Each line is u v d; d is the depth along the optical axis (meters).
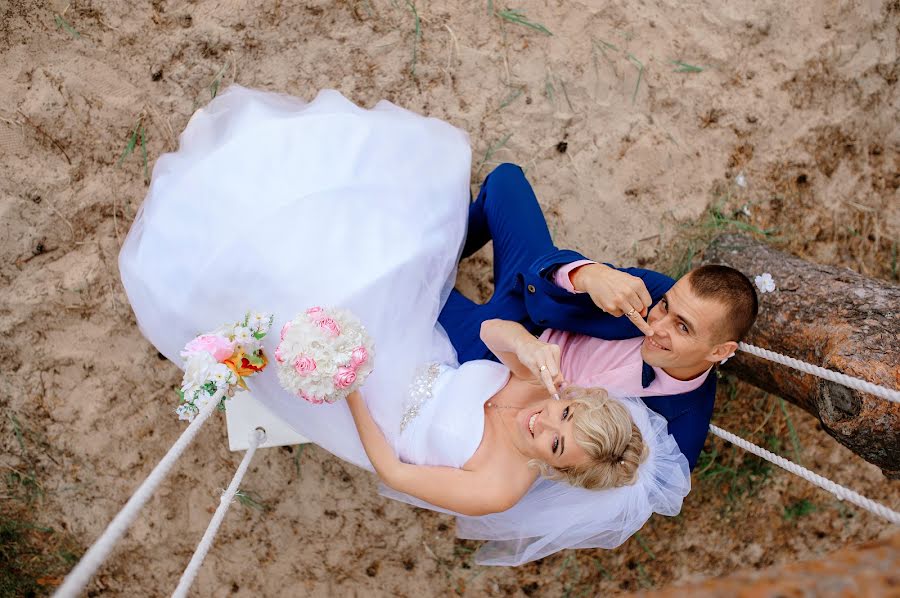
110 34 2.85
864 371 2.08
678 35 3.15
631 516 2.19
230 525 3.04
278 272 2.05
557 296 2.24
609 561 3.29
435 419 2.17
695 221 3.17
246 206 2.09
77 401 2.88
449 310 2.58
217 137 2.34
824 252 3.33
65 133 2.81
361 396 2.13
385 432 2.19
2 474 2.88
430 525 3.15
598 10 3.11
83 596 2.99
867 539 3.50
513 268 2.50
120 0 2.85
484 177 3.09
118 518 1.35
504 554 2.46
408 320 2.23
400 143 2.37
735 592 0.70
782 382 2.51
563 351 2.34
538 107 3.09
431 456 2.17
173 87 2.90
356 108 2.47
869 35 3.26
